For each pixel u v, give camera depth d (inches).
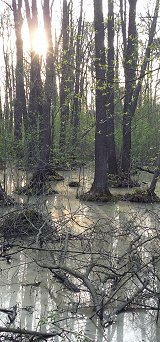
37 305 219.8
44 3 584.1
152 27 457.4
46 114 599.5
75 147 716.7
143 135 762.2
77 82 837.2
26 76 799.1
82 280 239.9
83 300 225.9
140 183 698.2
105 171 535.8
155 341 185.2
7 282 250.7
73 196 558.6
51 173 694.5
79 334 182.9
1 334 189.6
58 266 240.2
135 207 492.1
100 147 532.4
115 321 203.6
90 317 205.6
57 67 462.0
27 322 200.2
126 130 685.9
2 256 279.1
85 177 743.1
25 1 708.7
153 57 280.8
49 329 194.2
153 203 524.1
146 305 216.8
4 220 337.4
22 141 589.9
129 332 192.9
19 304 220.7
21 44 788.0
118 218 426.0
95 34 486.0
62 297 230.4
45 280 253.8
